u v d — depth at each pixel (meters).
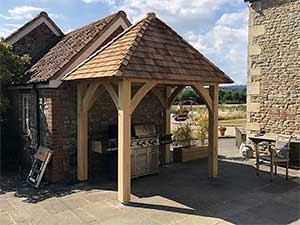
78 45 9.12
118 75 5.95
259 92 11.09
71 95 8.38
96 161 8.91
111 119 9.26
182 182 8.17
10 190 7.56
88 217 5.77
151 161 8.90
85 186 7.81
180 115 21.66
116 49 7.15
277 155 8.80
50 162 8.12
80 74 7.25
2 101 9.70
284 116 10.38
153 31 7.66
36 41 12.16
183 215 5.86
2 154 10.10
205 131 12.39
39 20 12.17
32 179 8.18
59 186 7.84
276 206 6.39
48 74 8.23
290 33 10.11
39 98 8.79
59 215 5.89
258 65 11.07
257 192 7.32
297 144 9.98
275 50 10.55
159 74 6.63
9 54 9.46
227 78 8.26
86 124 8.20
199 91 8.03
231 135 19.33
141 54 6.76
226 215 5.88
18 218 5.77
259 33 10.97
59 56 9.41
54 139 8.09
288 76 10.23
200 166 10.18
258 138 9.83
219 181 8.27
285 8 10.20
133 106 6.49
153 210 6.12
